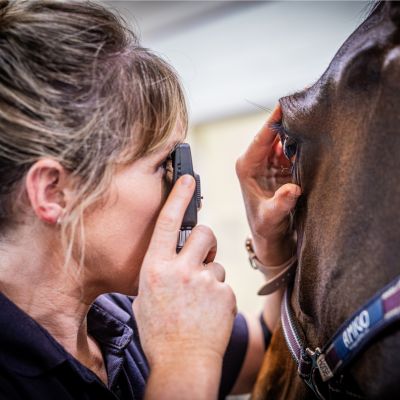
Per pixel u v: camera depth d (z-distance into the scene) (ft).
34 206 1.89
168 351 1.81
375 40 1.57
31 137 1.83
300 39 5.60
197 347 1.81
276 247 2.34
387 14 1.56
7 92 1.82
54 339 2.03
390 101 1.50
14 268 2.05
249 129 6.39
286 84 5.88
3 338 1.93
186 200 2.01
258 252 2.44
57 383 1.97
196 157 6.89
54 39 1.86
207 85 6.46
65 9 1.95
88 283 2.15
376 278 1.47
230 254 6.60
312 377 1.82
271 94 6.04
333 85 1.71
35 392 1.92
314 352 1.80
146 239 2.10
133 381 2.39
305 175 1.84
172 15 6.06
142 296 1.92
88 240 2.01
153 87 2.01
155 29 6.30
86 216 1.98
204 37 6.21
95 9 2.01
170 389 1.72
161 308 1.87
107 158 1.91
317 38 5.50
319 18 5.45
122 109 1.92
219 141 6.73
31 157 1.84
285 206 1.93
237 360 2.93
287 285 2.37
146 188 2.04
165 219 1.98
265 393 2.37
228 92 6.36
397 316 1.36
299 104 1.88
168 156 2.10
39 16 1.89
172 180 2.11
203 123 6.77
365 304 1.47
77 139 1.86
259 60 6.00
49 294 2.12
